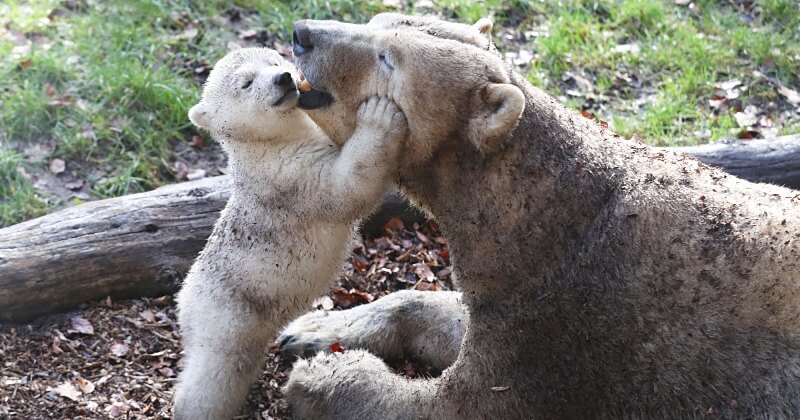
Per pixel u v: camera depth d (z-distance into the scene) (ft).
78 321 16.74
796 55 27.58
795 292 12.39
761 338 12.46
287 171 14.43
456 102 13.26
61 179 20.38
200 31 25.21
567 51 26.94
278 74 14.05
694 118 25.08
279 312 15.16
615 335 13.20
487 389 13.99
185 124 22.25
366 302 18.67
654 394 13.12
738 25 28.91
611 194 13.58
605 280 13.21
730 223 13.02
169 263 17.81
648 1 29.04
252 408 15.97
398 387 14.97
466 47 13.56
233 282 14.79
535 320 13.62
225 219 15.21
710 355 12.66
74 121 21.42
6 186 19.93
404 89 13.38
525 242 13.57
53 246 17.01
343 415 15.10
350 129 14.28
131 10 25.27
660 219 13.16
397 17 14.43
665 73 26.84
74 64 22.98
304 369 15.89
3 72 22.15
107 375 15.80
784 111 25.75
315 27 14.15
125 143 21.52
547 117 13.82
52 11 24.79
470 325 14.35
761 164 21.11
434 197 14.25
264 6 26.55
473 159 13.64
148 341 16.74
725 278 12.69
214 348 14.78
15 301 16.48
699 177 13.82
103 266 17.25
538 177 13.52
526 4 28.60
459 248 14.19
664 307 12.88
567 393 13.73
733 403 12.57
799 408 12.18
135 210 17.94
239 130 14.52
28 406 14.75
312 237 14.71
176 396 14.76
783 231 12.83
